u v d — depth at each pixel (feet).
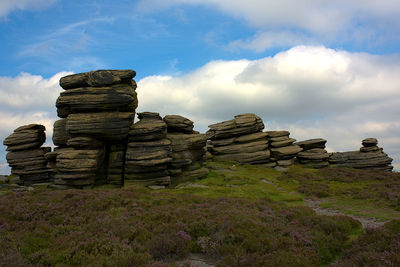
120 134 151.12
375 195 109.60
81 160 140.77
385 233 47.93
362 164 216.95
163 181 149.18
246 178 161.79
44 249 45.06
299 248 46.44
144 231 54.39
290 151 223.51
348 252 45.44
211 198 100.78
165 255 46.32
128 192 98.68
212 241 50.06
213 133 234.58
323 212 85.92
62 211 70.85
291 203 104.01
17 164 164.66
